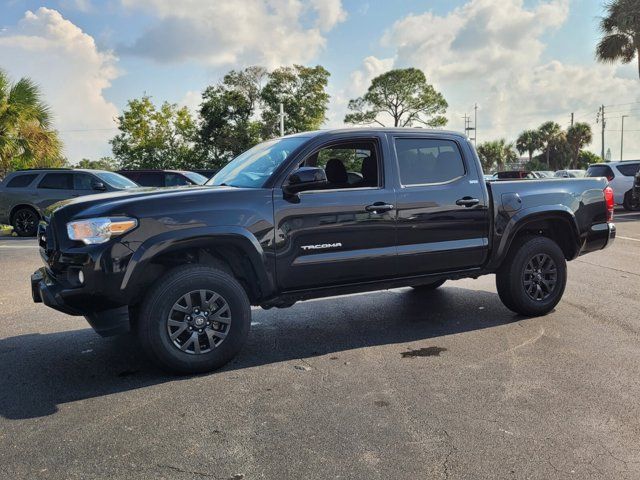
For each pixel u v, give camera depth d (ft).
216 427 10.81
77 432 10.65
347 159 16.48
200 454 9.77
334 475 9.07
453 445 10.02
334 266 15.01
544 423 10.85
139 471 9.24
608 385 12.74
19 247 36.88
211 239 13.44
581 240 19.11
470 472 9.13
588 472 9.13
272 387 12.84
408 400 12.00
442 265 16.74
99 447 10.05
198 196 13.64
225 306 13.79
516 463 9.40
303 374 13.66
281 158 15.15
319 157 16.30
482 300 21.21
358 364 14.33
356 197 15.20
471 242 17.03
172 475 9.11
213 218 13.50
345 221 15.02
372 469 9.23
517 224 17.65
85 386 13.00
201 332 13.66
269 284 14.34
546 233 19.57
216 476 9.07
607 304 20.30
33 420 11.19
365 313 19.48
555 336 16.49
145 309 13.08
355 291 15.74
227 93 146.20
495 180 18.25
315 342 16.25
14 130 55.06
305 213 14.55
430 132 16.79
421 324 18.01
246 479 8.98
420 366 14.12
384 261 15.69
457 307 20.16
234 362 14.61
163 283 13.16
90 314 13.01
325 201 14.79
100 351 15.57
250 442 10.19
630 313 19.02
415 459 9.55
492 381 13.02
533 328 17.34
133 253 12.78
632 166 60.03
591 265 28.58
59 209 13.37
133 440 10.31
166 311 13.16
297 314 19.47
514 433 10.45
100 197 13.70
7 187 44.29
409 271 16.24
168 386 12.95
